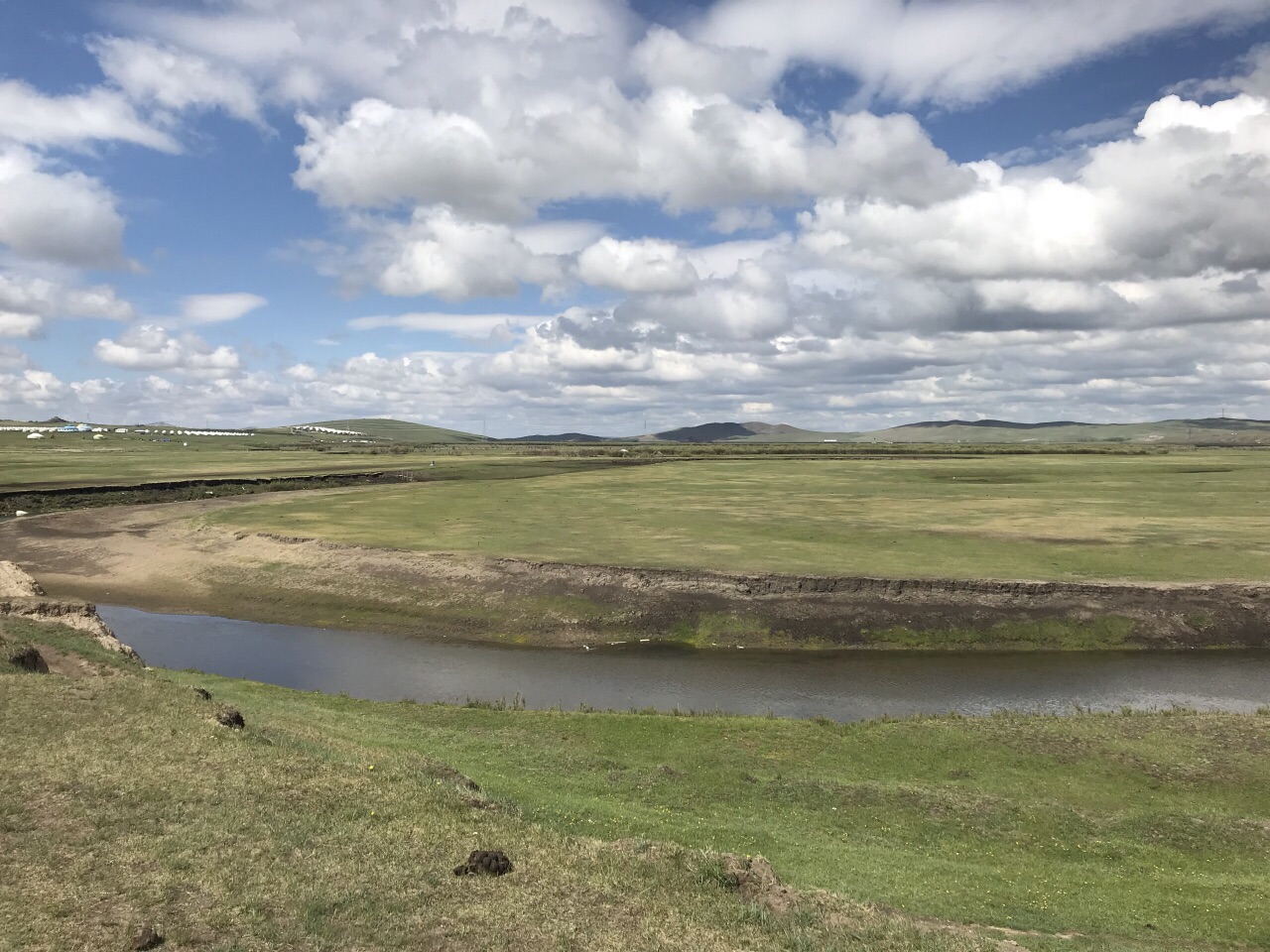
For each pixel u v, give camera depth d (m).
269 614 58.91
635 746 31.34
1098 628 51.75
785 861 21.17
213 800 18.75
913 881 20.56
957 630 51.81
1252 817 25.41
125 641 51.81
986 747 31.09
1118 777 28.52
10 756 20.20
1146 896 20.25
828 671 46.25
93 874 15.12
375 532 77.44
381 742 29.23
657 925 15.22
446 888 15.88
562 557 63.59
